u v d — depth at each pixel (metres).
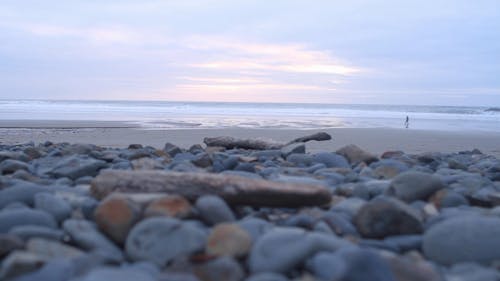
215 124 20.45
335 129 17.73
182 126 18.64
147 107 46.16
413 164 5.18
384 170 4.04
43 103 53.31
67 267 1.61
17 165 3.99
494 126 22.81
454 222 2.05
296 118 28.42
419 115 36.31
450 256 1.95
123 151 5.85
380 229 2.21
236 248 1.86
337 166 4.61
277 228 2.04
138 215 2.12
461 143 12.67
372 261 1.61
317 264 1.69
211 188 2.57
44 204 2.36
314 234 1.89
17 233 1.91
